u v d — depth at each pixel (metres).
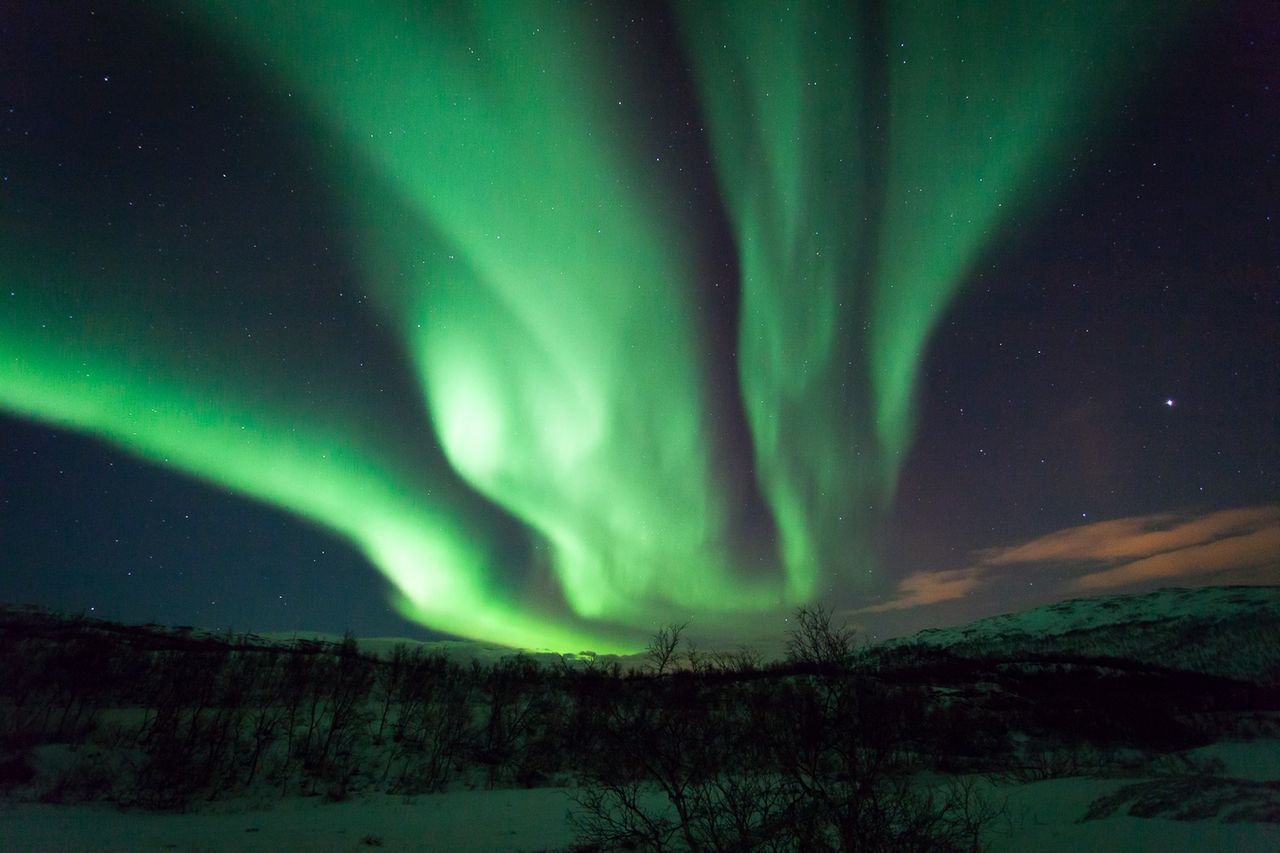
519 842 15.15
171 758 21.72
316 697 29.72
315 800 22.27
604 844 10.69
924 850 6.81
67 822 16.03
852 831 6.89
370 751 27.47
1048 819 7.46
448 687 37.06
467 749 28.88
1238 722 28.02
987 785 11.35
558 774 26.70
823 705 7.43
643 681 9.09
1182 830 5.86
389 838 16.00
